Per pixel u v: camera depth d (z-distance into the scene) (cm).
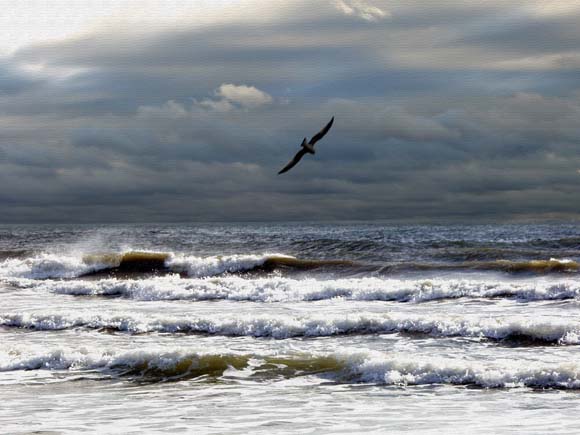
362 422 1225
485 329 2020
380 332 2102
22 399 1459
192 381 1606
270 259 4050
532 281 3288
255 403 1395
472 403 1359
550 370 1513
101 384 1598
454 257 4250
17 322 2397
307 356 1748
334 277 3750
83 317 2383
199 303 2909
